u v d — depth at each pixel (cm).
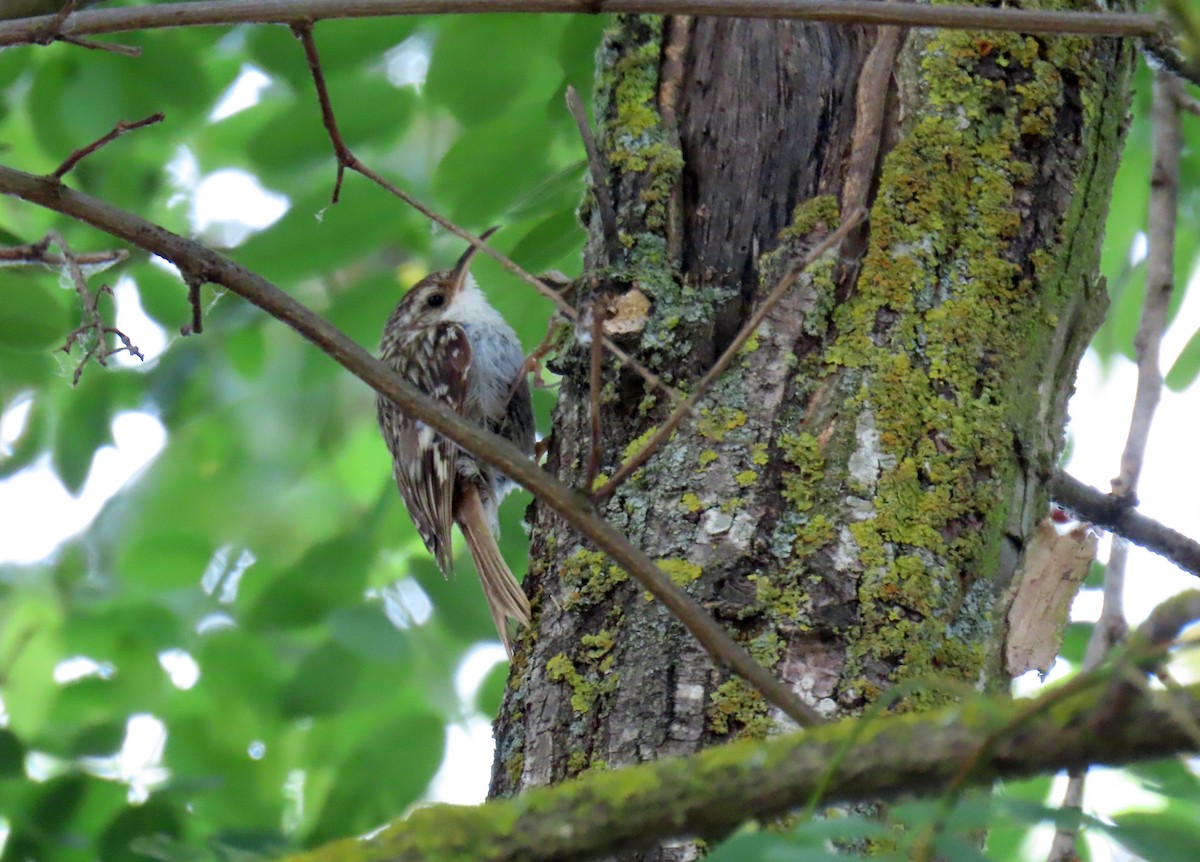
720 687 398
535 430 777
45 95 702
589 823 252
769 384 432
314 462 905
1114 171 479
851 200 448
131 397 838
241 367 841
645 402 450
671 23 498
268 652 791
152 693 800
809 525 412
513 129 627
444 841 254
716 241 462
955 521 414
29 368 786
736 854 215
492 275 695
